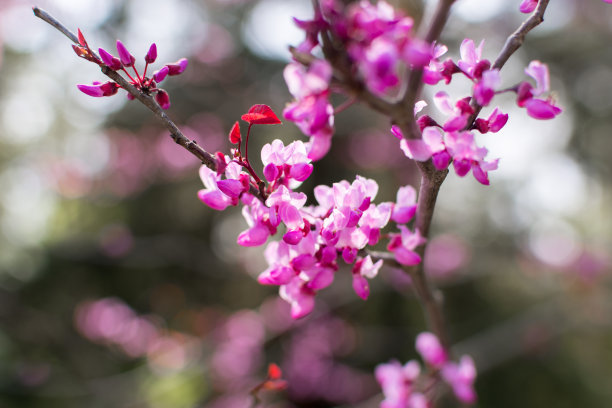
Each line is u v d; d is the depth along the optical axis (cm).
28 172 520
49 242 467
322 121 74
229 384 400
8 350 388
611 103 590
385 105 78
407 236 116
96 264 475
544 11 99
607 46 560
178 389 389
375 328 459
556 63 575
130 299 488
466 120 90
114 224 521
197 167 514
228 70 531
